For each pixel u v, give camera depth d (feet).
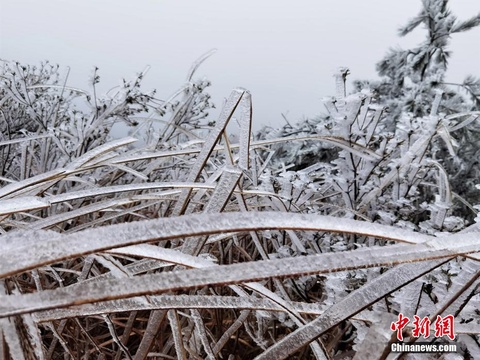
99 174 7.48
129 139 4.43
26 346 1.75
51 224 3.49
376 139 7.18
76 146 8.45
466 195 19.22
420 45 21.31
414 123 6.46
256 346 4.93
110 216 4.64
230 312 5.08
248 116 3.70
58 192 6.52
